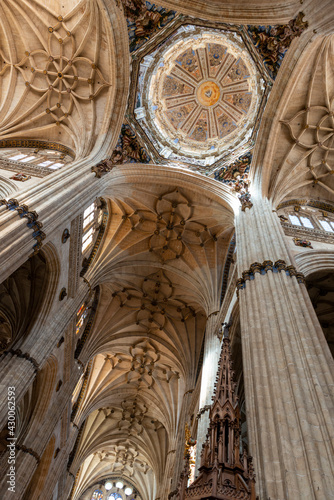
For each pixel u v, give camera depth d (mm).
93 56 18562
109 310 25609
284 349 8727
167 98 21812
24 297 16484
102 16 16578
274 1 13797
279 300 10227
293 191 18828
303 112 17203
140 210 22281
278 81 16234
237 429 7062
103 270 22188
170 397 28484
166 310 25844
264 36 15562
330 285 15109
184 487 6062
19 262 10281
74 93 19609
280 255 12125
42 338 14531
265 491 6473
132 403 31625
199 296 22922
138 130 19891
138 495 36000
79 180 14531
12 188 14766
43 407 16828
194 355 24859
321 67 16016
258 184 17562
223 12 14477
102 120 18812
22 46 19672
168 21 17047
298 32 13789
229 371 8555
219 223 21297
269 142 17641
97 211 21750
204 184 19656
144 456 33531
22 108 20422
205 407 14344
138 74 18844
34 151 19891
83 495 35312
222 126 22156
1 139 19469
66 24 18406
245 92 21141
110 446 34531
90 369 29000
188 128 22531
